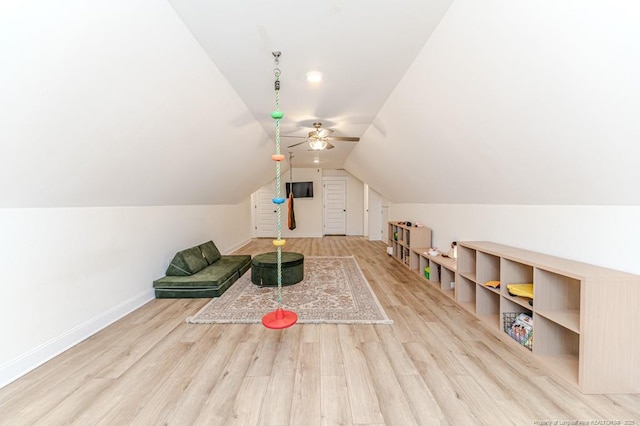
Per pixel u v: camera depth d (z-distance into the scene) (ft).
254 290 11.06
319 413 4.61
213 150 10.63
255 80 7.73
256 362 6.11
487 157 7.22
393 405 4.77
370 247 21.75
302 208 28.07
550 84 4.41
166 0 4.67
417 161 10.90
